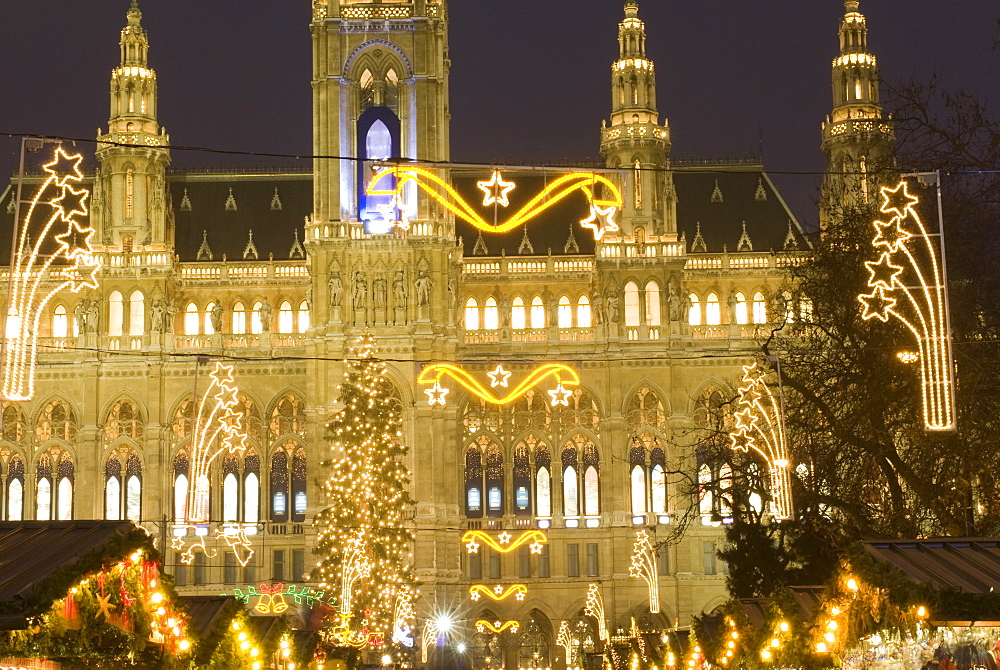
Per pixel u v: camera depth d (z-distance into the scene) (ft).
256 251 449.06
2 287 432.25
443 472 410.52
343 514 344.69
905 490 163.73
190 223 455.63
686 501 414.41
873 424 156.15
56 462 423.23
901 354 144.46
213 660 118.32
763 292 436.35
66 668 96.02
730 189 458.50
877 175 164.66
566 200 458.09
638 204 429.79
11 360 140.36
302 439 422.82
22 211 454.81
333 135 419.13
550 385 423.64
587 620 416.67
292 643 146.30
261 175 465.47
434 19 422.82
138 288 427.33
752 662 124.36
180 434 422.41
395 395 412.16
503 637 416.05
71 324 437.17
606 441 418.92
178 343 428.56
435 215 416.05
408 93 420.77
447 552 408.87
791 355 182.29
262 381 424.46
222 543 415.85
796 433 181.27
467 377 422.41
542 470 424.46
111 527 98.73
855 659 97.76
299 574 416.67
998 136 151.74
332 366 412.77
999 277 152.15
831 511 178.19
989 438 146.00
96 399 420.77
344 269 416.05
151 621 98.94
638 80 434.30
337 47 422.41
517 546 417.28
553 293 438.40
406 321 413.59
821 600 103.86
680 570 412.98
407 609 366.22
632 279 425.69
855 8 440.45
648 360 420.36
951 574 92.02
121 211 431.43
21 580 87.81
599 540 418.10
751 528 200.44
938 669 90.48
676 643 164.76
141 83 436.35
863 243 165.27
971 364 145.89
